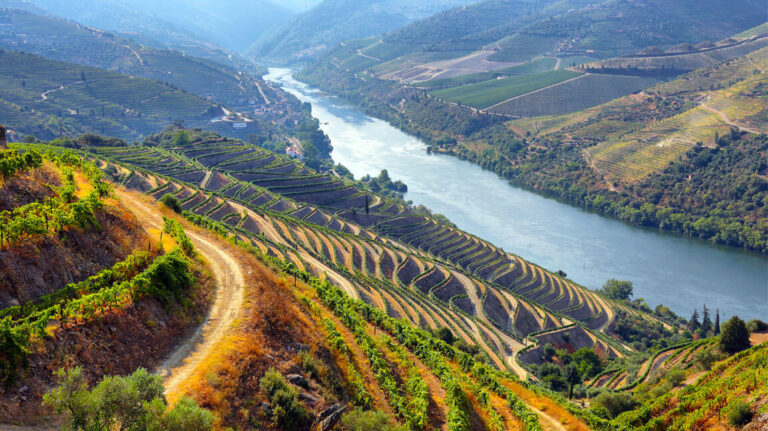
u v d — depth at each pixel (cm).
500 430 5241
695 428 6088
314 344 4547
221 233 7481
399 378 5191
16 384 2833
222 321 4259
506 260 19788
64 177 5162
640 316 16712
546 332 14312
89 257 4203
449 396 5125
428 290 15150
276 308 4709
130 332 3616
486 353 10775
